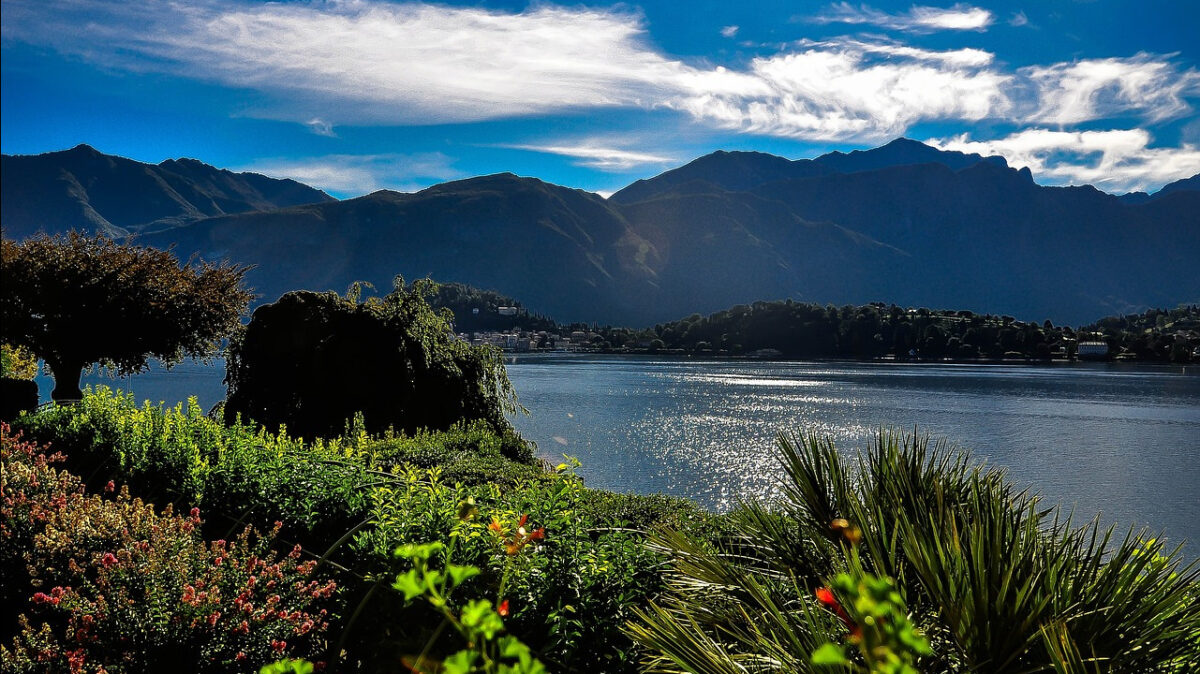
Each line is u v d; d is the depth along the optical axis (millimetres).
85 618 3396
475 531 3723
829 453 3449
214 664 3412
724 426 45656
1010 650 2436
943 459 3467
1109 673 2293
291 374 14531
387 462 8234
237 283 16578
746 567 3492
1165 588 2592
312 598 4059
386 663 3906
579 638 3496
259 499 5730
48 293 14297
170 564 3732
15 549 4484
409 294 16031
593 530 4398
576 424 46438
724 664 2664
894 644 795
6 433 7109
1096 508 23391
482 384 16906
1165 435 42656
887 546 2951
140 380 68688
